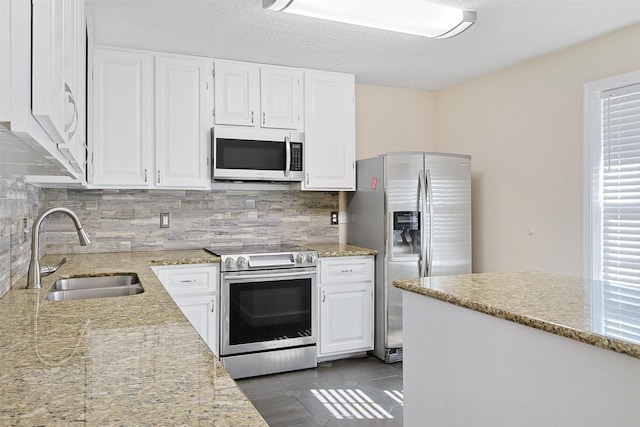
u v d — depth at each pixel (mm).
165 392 825
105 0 2543
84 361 1008
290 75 3756
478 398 1712
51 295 1993
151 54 3354
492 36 3096
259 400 2949
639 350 1153
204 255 3375
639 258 2922
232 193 3926
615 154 3061
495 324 1635
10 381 882
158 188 3414
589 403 1326
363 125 4391
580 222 3248
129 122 3297
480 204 4125
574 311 1518
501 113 3906
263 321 3389
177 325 1339
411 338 2080
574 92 3291
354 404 2885
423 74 4023
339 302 3670
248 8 2660
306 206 4188
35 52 637
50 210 1977
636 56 2902
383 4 2463
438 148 4660
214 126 3521
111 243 3570
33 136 683
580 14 2740
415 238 3775
